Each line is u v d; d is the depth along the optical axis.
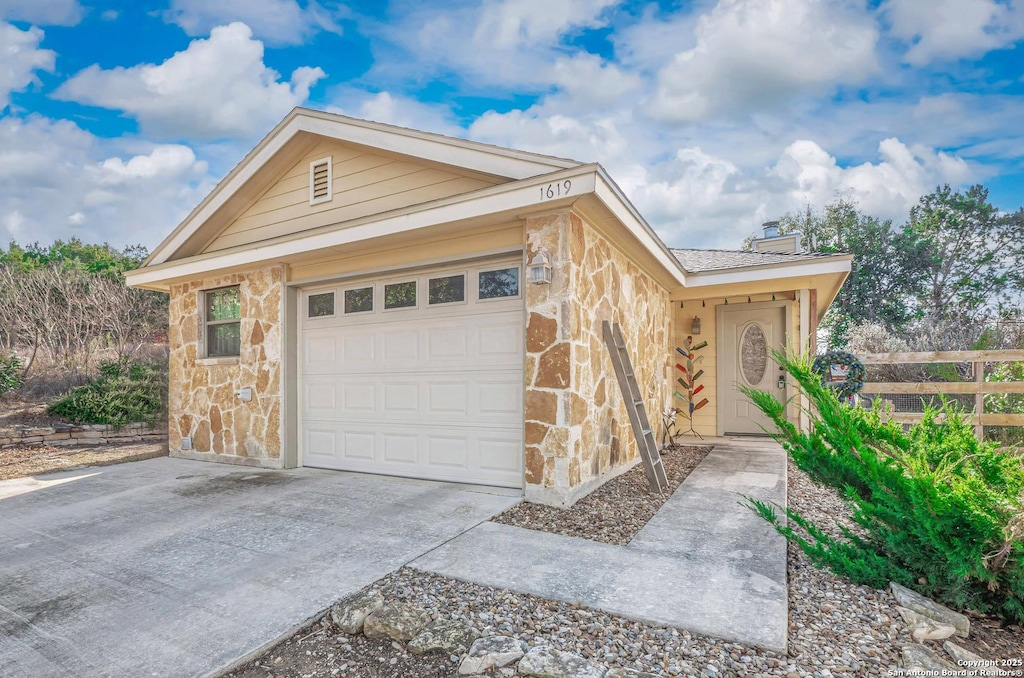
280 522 4.31
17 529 4.33
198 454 7.42
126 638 2.55
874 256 23.55
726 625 2.49
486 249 5.15
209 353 7.59
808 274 7.49
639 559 3.36
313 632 2.64
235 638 2.53
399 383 5.89
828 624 2.57
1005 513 2.48
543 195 4.38
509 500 4.75
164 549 3.77
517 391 5.12
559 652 2.27
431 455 5.63
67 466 7.14
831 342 21.61
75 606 2.91
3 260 18.70
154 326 12.77
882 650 2.35
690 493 5.08
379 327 6.07
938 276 23.45
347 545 3.72
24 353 11.45
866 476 2.94
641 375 6.98
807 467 3.26
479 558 3.40
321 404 6.55
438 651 2.39
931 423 3.49
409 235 5.32
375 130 5.48
